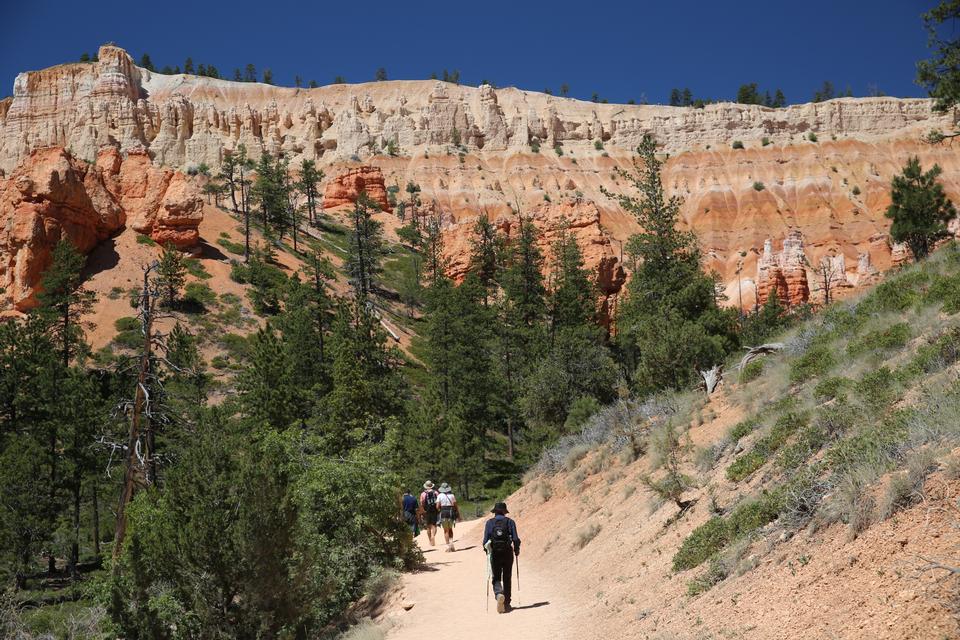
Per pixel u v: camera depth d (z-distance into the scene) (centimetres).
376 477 1709
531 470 2573
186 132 18212
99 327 6881
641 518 1330
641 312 4650
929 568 505
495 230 10750
